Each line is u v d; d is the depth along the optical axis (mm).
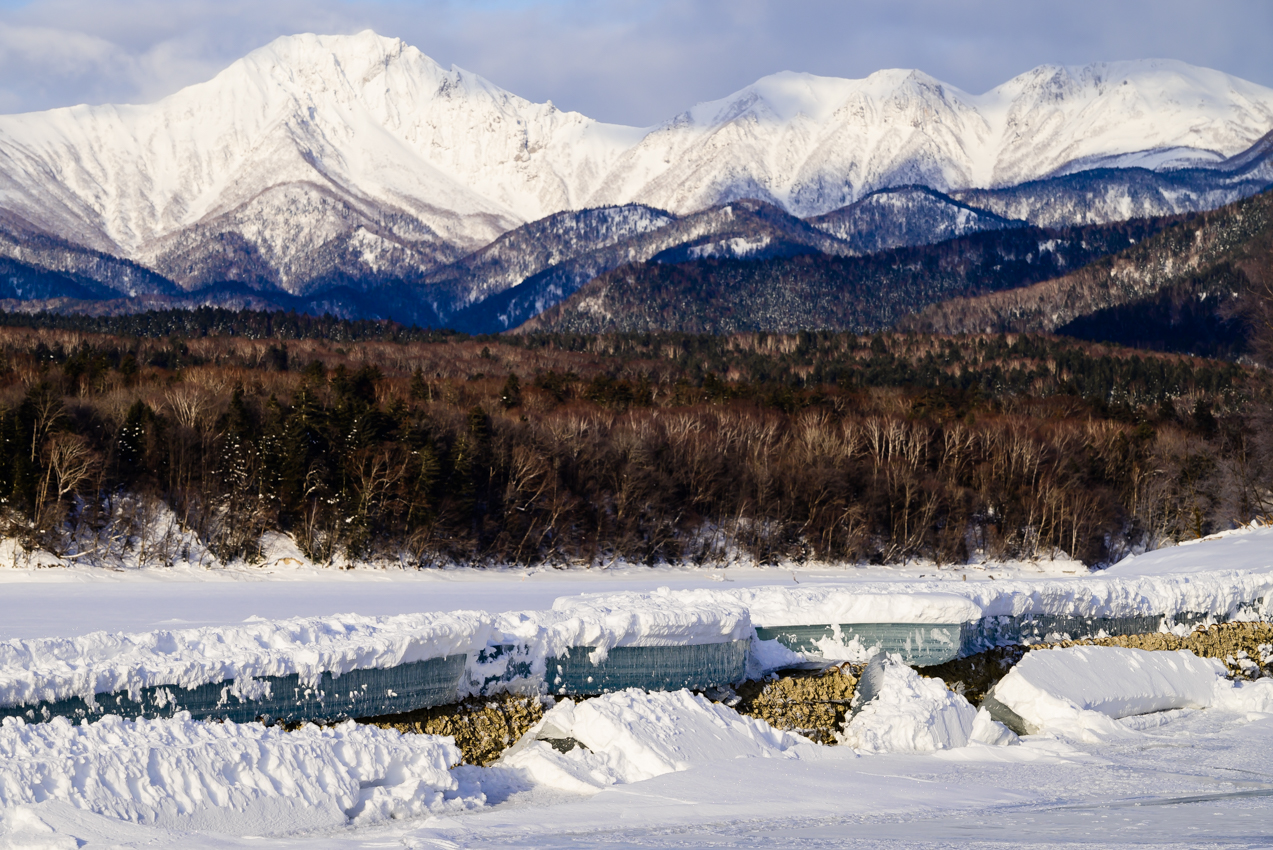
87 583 102938
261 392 169375
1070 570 151625
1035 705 37062
